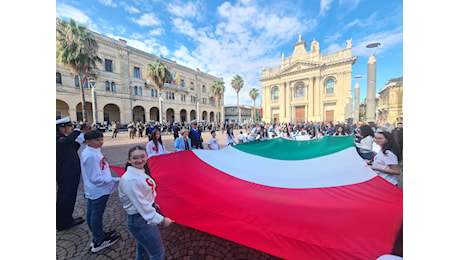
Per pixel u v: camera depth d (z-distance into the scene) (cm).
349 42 2327
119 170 310
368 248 151
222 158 372
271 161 398
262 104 3216
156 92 2870
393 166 222
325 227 168
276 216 188
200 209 226
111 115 2547
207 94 3909
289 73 2748
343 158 327
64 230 252
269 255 202
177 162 291
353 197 185
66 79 1942
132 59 2569
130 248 217
